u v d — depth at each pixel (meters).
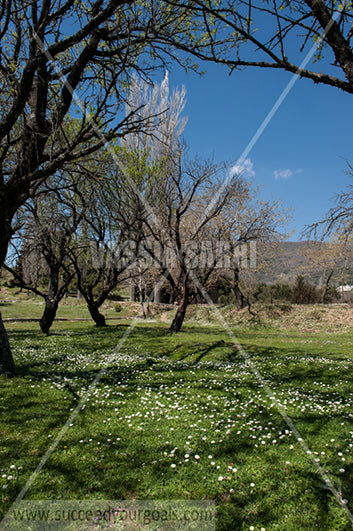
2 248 7.59
